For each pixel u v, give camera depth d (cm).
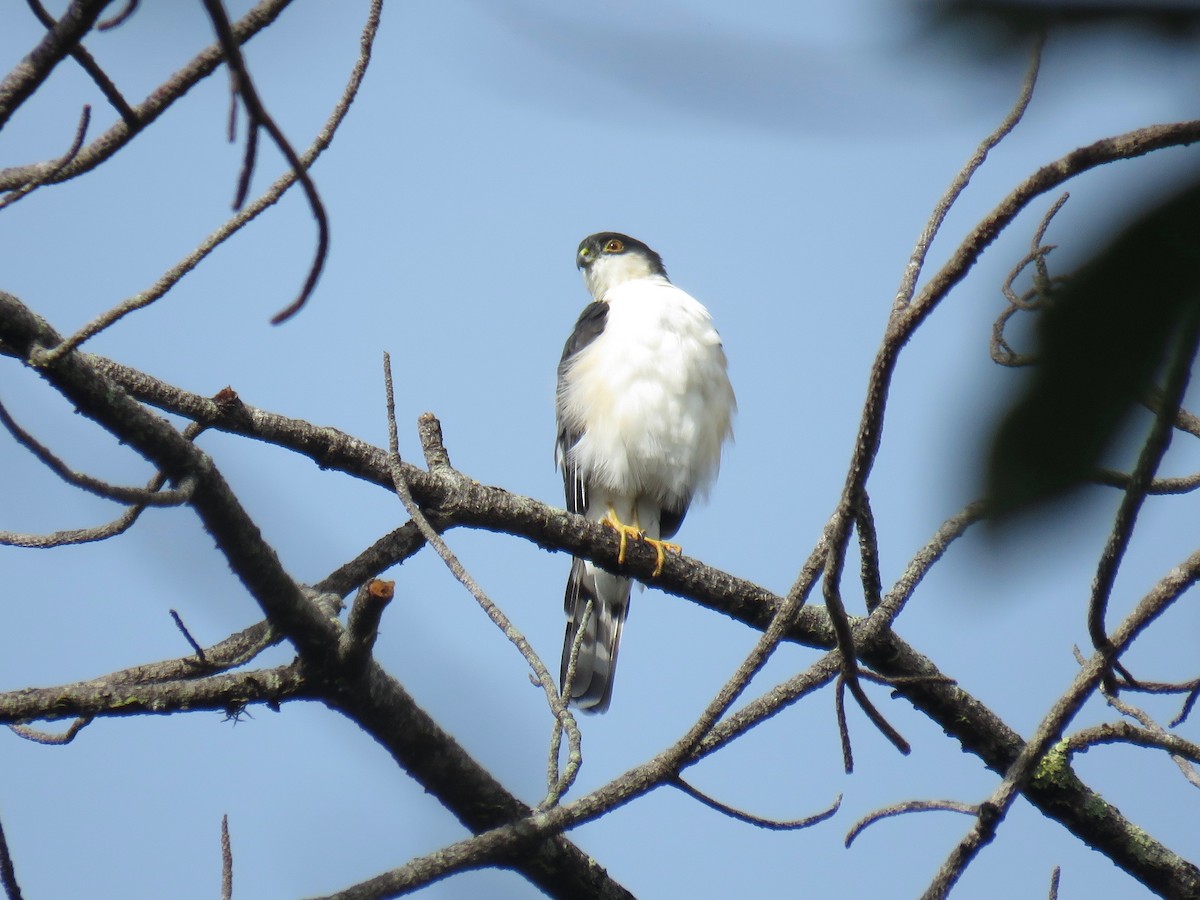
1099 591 524
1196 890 830
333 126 505
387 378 654
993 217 423
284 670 666
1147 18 147
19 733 647
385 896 540
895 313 480
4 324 563
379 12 499
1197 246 166
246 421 830
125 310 525
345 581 843
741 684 552
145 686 644
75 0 378
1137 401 171
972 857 553
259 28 390
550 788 571
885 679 556
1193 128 170
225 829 579
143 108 442
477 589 607
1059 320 173
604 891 730
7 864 518
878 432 478
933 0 145
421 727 692
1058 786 834
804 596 548
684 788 581
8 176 466
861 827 582
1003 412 172
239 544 610
